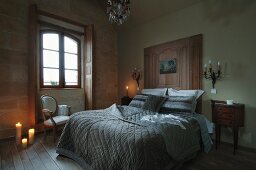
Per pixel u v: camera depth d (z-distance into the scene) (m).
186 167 2.34
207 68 3.45
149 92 4.05
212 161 2.52
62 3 4.22
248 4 2.96
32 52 3.60
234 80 3.12
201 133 2.78
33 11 3.60
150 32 4.52
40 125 3.81
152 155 1.74
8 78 3.43
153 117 2.56
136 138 1.77
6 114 3.41
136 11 4.51
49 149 2.93
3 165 2.36
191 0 3.62
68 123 2.69
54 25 4.18
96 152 2.05
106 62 5.17
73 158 2.49
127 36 5.13
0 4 3.34
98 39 4.97
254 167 2.34
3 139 3.35
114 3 2.74
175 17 3.99
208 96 3.44
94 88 4.70
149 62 4.52
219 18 3.30
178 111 3.06
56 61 4.34
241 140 3.03
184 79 3.81
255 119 2.89
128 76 5.11
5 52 3.39
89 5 4.78
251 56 2.92
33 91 3.62
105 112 2.93
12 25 3.48
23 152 2.80
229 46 3.18
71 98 4.50
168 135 2.05
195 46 3.63
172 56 4.03
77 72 4.77
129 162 1.68
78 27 4.64
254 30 2.89
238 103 3.00
